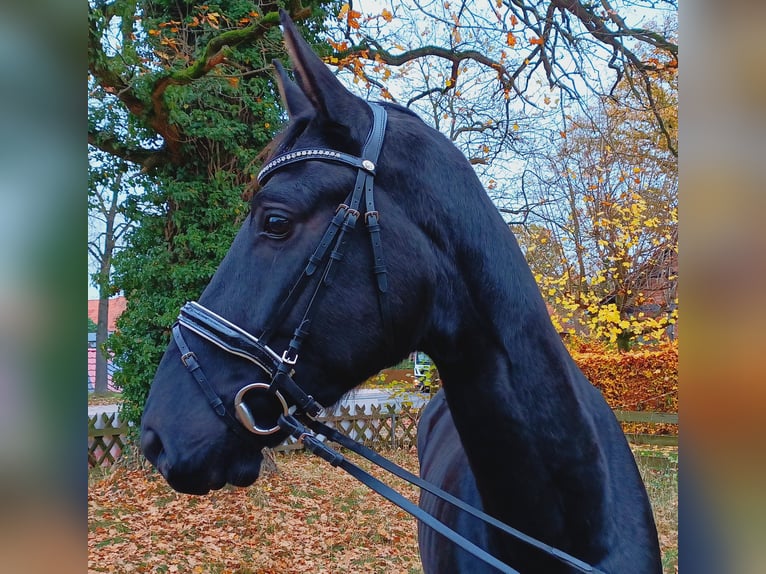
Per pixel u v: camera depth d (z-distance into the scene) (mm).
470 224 1233
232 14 6930
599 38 6328
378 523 5332
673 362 7461
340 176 1183
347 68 6305
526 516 1242
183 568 4234
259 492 5977
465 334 1230
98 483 6215
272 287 1163
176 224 6871
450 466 1758
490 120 7324
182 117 6371
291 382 1143
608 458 1436
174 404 1172
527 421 1210
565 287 7891
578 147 8898
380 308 1169
